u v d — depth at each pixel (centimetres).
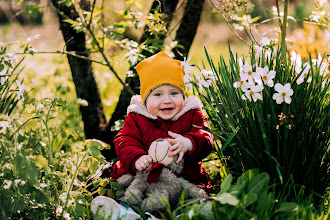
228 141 217
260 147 225
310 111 224
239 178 207
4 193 219
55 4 365
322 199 228
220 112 235
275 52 271
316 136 227
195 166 245
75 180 247
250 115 225
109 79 508
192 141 233
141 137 249
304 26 353
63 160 252
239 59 247
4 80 263
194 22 370
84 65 375
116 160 301
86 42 378
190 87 257
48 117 260
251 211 195
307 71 224
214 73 254
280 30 302
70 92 486
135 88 350
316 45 332
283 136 220
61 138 310
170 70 246
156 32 325
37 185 218
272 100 221
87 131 371
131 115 254
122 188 237
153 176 226
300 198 220
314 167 228
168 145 229
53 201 235
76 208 226
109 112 450
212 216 201
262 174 203
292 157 219
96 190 267
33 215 227
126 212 215
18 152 215
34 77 565
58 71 562
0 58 267
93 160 239
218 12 319
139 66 258
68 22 357
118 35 332
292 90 211
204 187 243
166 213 223
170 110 245
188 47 376
